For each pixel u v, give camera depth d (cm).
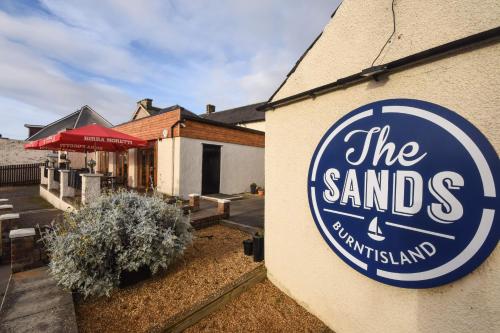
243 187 1327
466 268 179
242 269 395
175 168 998
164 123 1060
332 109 287
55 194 937
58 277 316
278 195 371
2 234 461
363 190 246
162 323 267
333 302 283
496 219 167
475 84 179
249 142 1359
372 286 243
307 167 321
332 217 279
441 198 192
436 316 197
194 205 727
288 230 351
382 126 231
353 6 269
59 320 261
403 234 214
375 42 247
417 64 210
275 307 324
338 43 285
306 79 325
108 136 795
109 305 304
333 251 280
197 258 436
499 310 166
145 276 363
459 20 188
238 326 285
